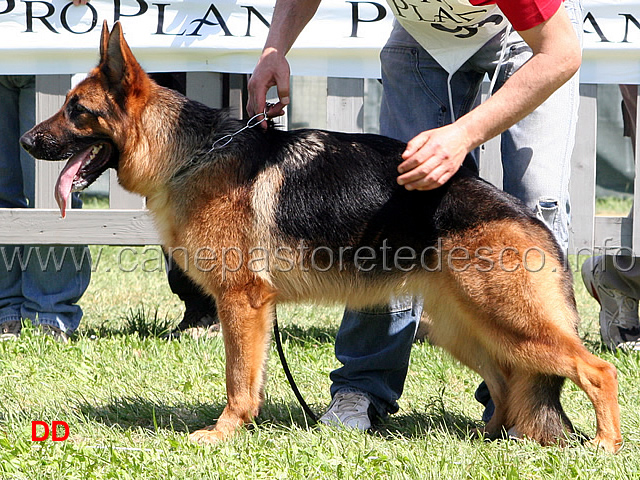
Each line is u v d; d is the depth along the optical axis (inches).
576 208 316.2
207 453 177.0
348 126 317.1
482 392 223.1
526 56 205.3
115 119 207.2
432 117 218.5
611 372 183.2
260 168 200.8
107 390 240.2
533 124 204.4
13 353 280.4
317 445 183.0
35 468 166.2
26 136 205.5
